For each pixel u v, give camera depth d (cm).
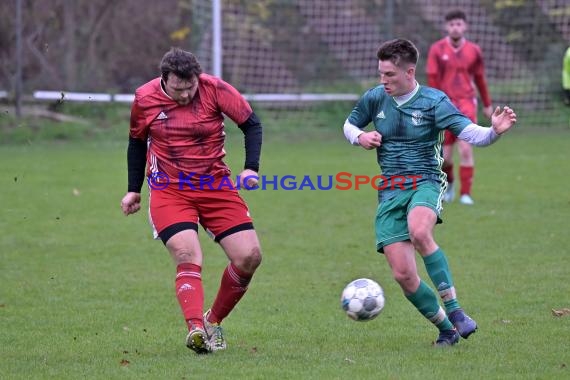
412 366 1547
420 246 1644
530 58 6469
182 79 1574
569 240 2780
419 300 1681
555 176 4194
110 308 2055
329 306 2064
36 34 6125
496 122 1609
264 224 3127
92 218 3259
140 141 1708
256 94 6319
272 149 5266
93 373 1524
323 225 3111
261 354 1656
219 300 1705
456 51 3591
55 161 4759
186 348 1711
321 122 6288
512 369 1524
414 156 1702
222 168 1680
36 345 1738
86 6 6291
